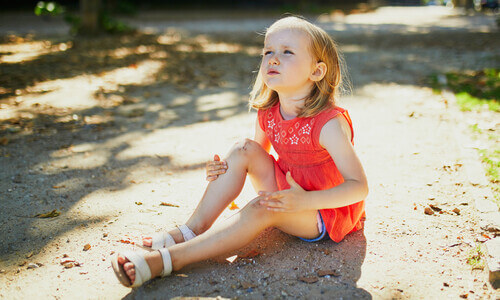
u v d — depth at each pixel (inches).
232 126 179.0
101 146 156.1
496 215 99.6
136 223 102.3
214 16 839.1
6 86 241.4
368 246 90.6
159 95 229.5
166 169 135.7
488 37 461.7
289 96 85.8
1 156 145.4
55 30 521.0
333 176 88.3
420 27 623.5
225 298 74.7
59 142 159.8
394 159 138.6
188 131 172.7
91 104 211.0
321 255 87.5
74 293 77.4
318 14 904.9
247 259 86.7
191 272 82.3
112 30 479.2
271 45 83.4
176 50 382.9
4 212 107.4
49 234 97.4
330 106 84.1
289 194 77.4
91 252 90.4
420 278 79.8
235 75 283.3
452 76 253.4
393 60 325.7
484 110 182.1
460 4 1299.2
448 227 97.4
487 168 125.0
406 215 103.3
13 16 721.0
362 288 77.2
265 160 88.7
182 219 104.5
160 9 970.1
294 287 77.7
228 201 88.0
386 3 1599.4
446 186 118.0
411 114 183.9
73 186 123.1
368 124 175.8
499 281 77.7
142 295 75.9
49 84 248.4
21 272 83.7
